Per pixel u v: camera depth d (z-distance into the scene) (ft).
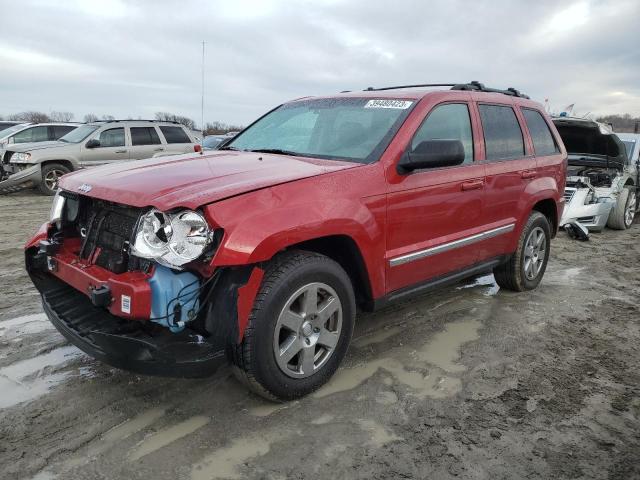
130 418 9.54
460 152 11.16
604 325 14.84
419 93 13.34
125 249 9.09
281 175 10.14
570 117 29.94
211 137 52.01
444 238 13.06
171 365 8.67
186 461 8.44
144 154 44.29
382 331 13.84
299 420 9.62
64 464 8.29
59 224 10.91
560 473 8.41
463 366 11.98
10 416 9.50
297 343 9.93
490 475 8.31
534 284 17.76
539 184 16.60
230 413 9.78
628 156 33.40
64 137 44.42
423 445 9.00
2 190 39.32
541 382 11.34
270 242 8.96
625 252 24.67
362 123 12.80
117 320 9.30
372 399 10.43
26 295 15.97
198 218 8.58
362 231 10.66
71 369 11.30
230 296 8.90
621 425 9.82
